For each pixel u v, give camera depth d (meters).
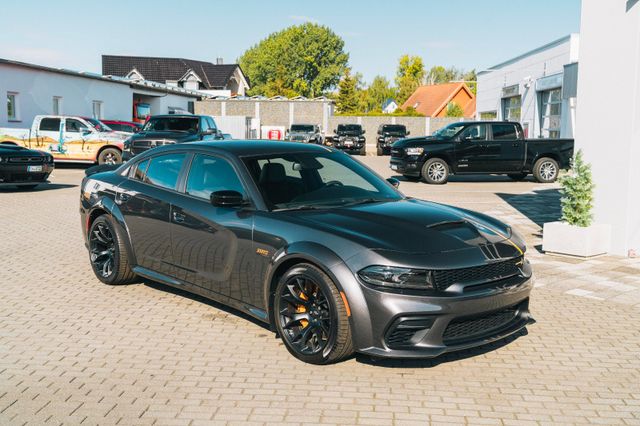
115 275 6.03
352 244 4.05
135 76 60.62
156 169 5.77
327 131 46.97
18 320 5.15
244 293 4.73
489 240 4.35
